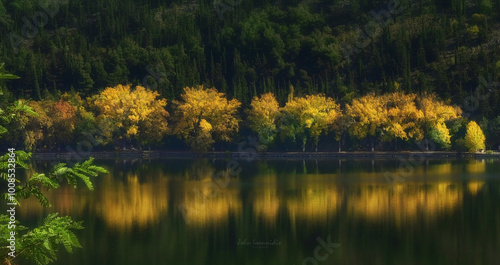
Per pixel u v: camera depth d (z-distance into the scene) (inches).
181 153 6318.9
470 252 2185.0
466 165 5034.5
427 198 3341.5
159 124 6363.2
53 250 380.2
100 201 3334.2
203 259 2121.1
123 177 4461.1
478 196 3366.1
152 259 2110.0
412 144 6107.3
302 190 3735.2
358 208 3083.2
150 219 2834.6
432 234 2471.7
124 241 2390.5
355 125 6112.2
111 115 6299.2
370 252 2207.2
